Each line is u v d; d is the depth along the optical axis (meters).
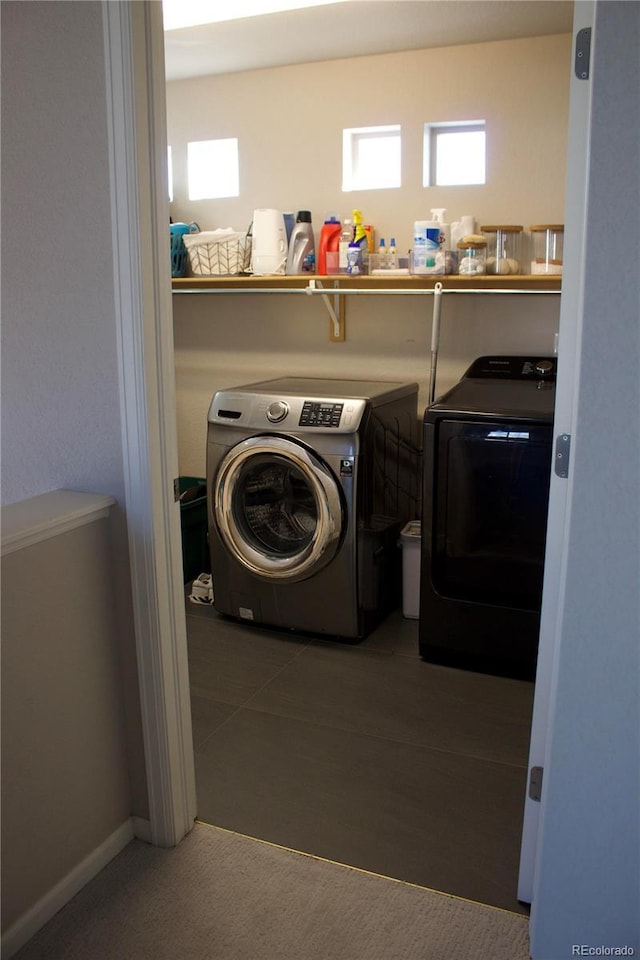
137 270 1.70
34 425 1.91
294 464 2.93
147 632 1.88
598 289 1.33
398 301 3.49
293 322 3.71
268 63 3.42
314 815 2.11
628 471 1.38
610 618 1.44
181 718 1.99
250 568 3.09
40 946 1.69
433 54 3.24
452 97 3.25
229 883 1.87
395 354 3.55
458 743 2.44
